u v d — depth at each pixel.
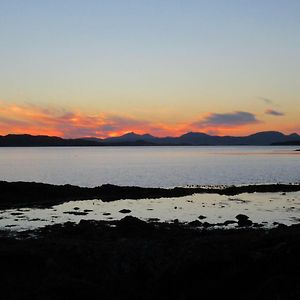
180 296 17.34
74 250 23.58
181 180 88.62
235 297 16.86
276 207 48.34
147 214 43.25
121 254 22.14
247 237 25.95
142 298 17.64
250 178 91.75
